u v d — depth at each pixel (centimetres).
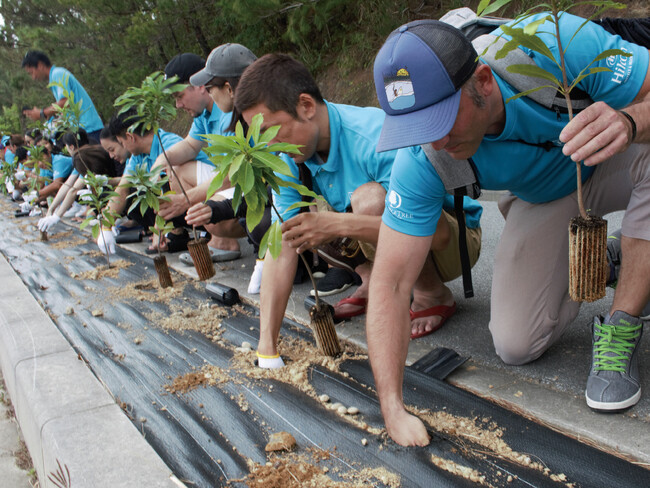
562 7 141
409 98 152
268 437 190
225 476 173
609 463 158
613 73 168
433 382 209
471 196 192
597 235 151
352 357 242
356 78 921
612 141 140
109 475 173
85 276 427
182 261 426
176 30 1204
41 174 813
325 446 181
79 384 236
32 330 308
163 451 190
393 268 182
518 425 179
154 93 324
